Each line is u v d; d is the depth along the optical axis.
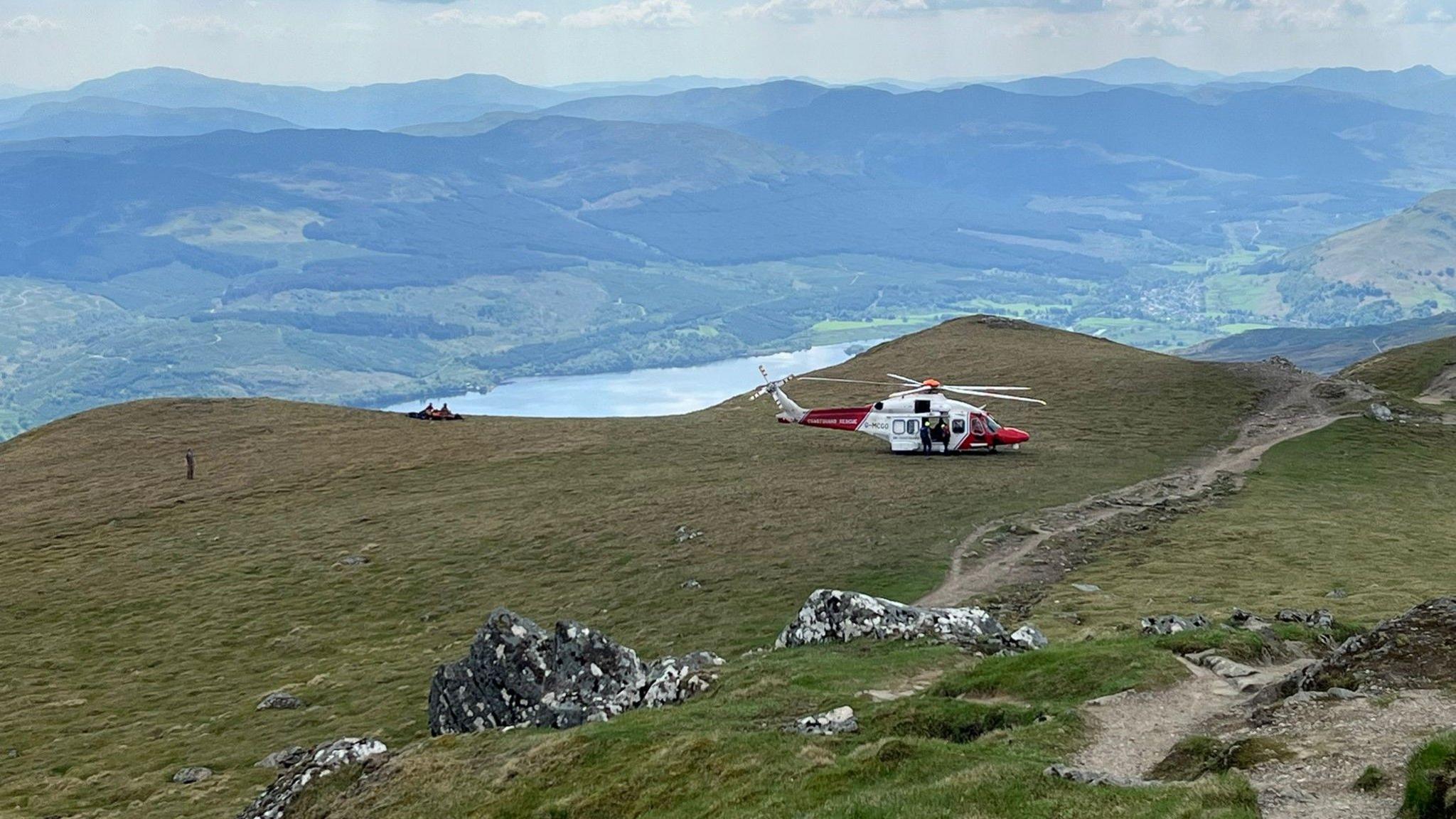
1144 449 98.50
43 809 47.56
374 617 71.75
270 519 97.75
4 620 79.12
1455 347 150.88
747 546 73.75
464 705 43.06
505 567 77.31
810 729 31.77
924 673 36.84
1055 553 66.38
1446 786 19.77
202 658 68.44
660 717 35.31
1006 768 24.83
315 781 38.53
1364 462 92.38
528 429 126.88
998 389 98.94
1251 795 21.61
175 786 47.88
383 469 111.94
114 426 137.00
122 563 89.62
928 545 69.31
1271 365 132.00
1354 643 29.11
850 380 115.12
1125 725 28.36
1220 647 33.69
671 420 129.88
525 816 30.89
